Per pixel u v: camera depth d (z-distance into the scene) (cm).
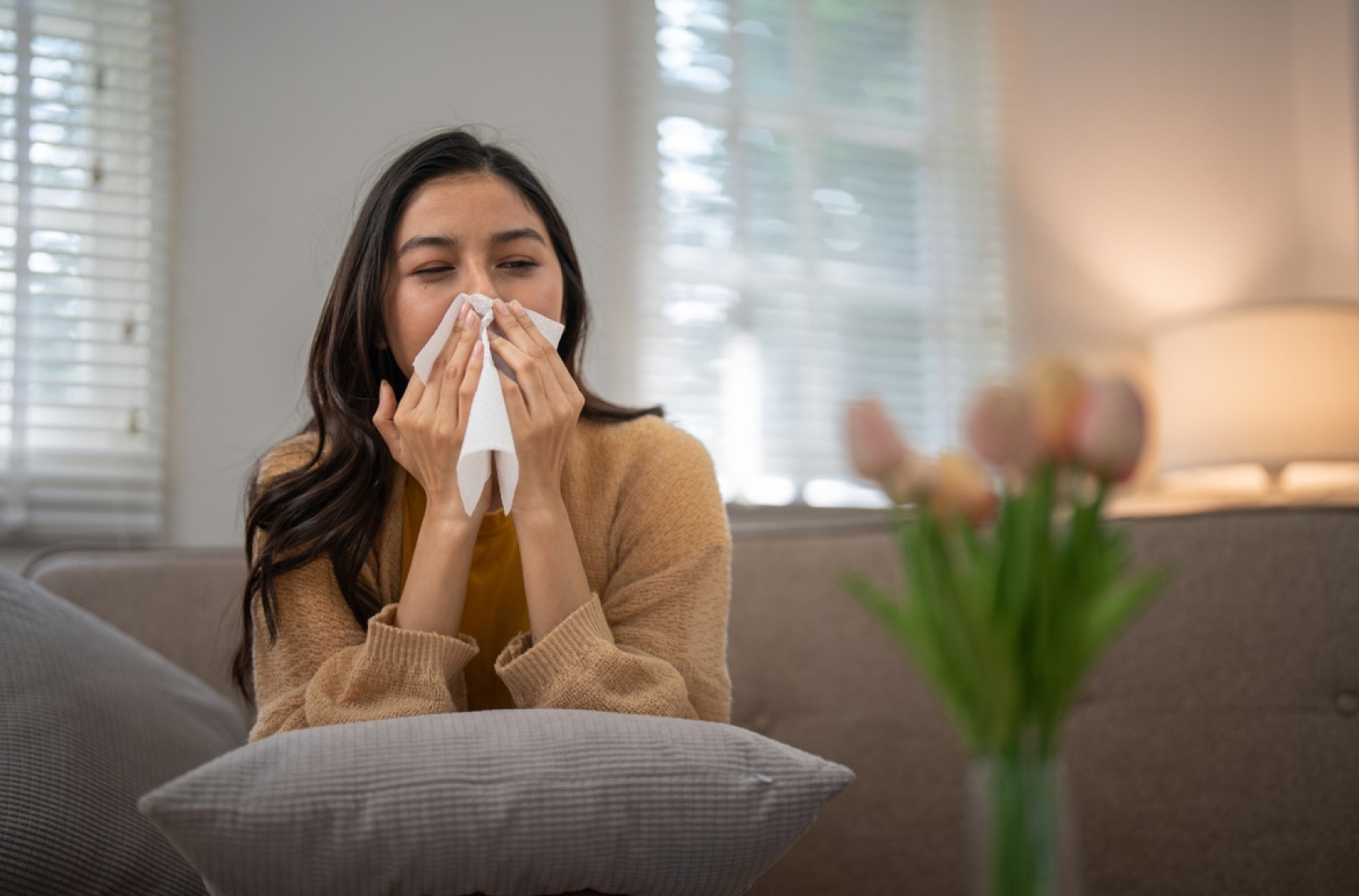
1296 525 142
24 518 195
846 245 273
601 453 123
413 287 112
